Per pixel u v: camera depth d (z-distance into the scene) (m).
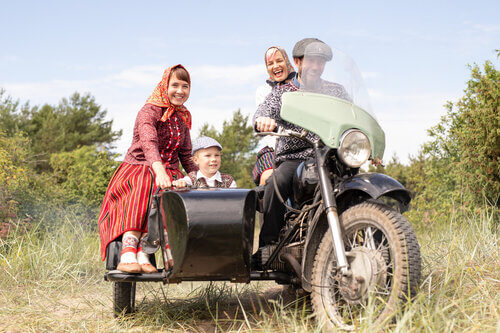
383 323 2.49
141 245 3.35
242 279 3.08
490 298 3.16
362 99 3.25
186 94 3.82
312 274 3.11
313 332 2.80
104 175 9.95
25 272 5.21
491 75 7.09
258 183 4.93
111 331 3.28
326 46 3.29
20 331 3.41
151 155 3.47
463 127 7.24
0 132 11.02
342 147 2.90
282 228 3.46
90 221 8.72
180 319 3.64
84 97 40.50
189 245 2.91
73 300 4.56
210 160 4.00
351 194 3.07
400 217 2.78
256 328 3.10
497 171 6.62
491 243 4.48
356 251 2.86
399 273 2.65
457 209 6.56
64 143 36.00
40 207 8.12
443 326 2.57
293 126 3.47
